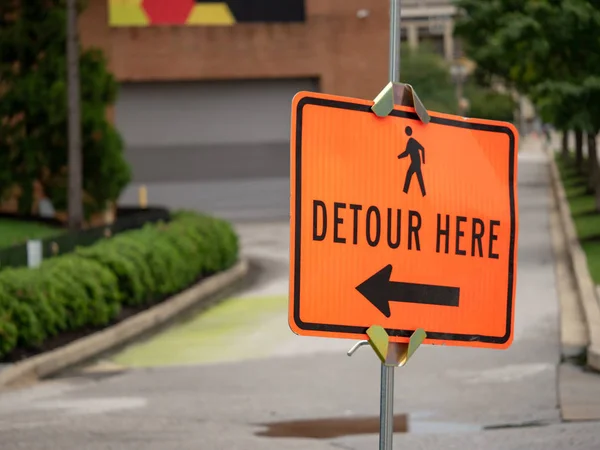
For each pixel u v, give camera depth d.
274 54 44.31
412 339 4.34
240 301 23.72
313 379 14.35
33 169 28.38
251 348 17.62
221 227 27.66
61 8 28.50
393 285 4.36
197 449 9.81
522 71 27.58
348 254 4.27
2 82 28.77
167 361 16.98
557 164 62.50
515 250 4.65
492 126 4.62
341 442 10.08
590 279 20.38
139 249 22.06
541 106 24.97
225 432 10.78
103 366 16.92
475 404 11.95
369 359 15.81
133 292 21.20
